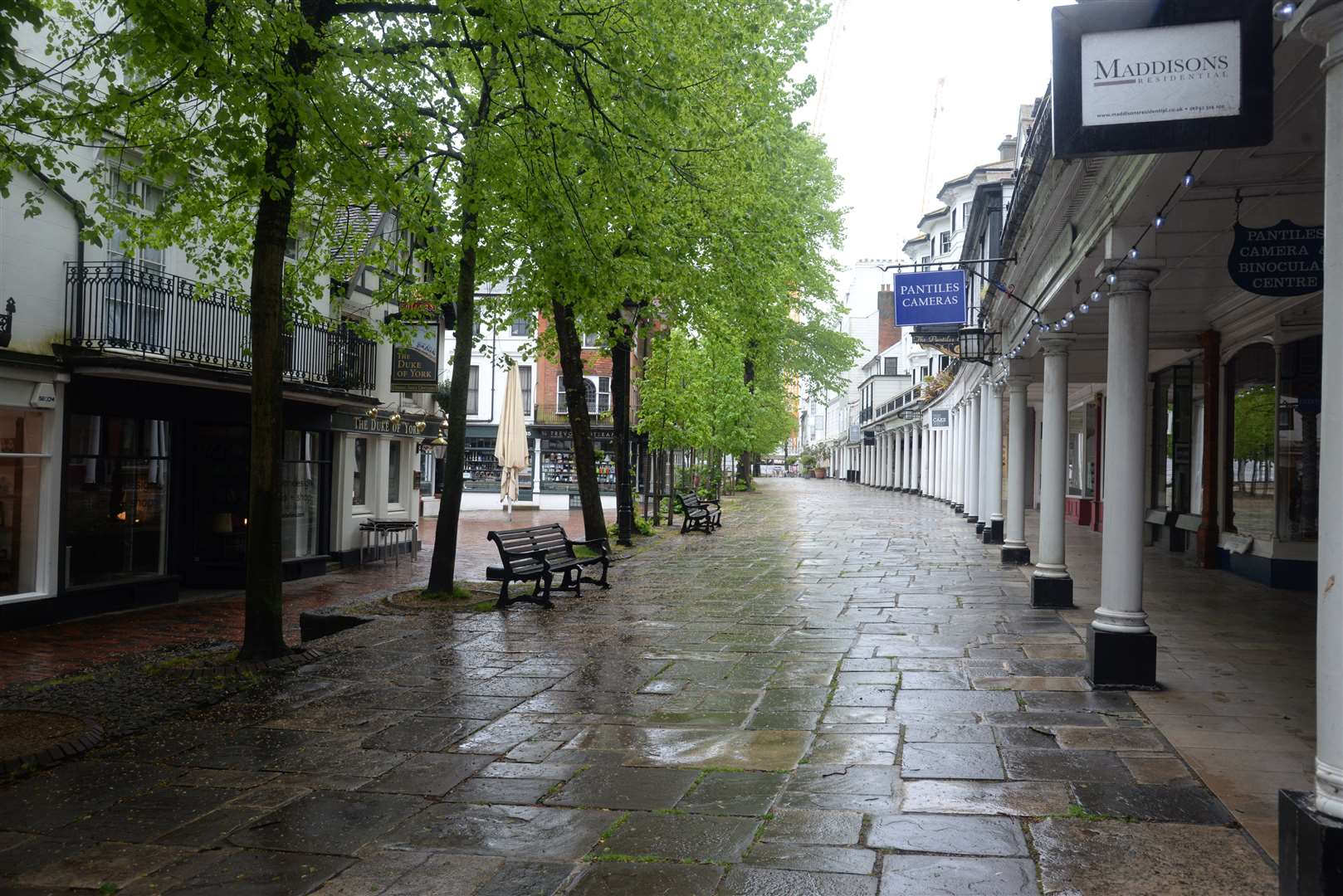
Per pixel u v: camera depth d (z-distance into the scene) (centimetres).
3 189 762
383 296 1463
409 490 2362
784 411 5916
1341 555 351
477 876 425
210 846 466
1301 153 602
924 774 549
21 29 1162
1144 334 758
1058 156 500
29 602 1227
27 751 599
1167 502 1897
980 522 2291
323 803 523
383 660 892
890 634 998
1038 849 440
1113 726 641
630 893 405
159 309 1383
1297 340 1289
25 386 1207
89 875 434
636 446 4397
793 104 1708
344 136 794
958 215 4331
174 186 991
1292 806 367
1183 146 486
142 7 661
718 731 650
